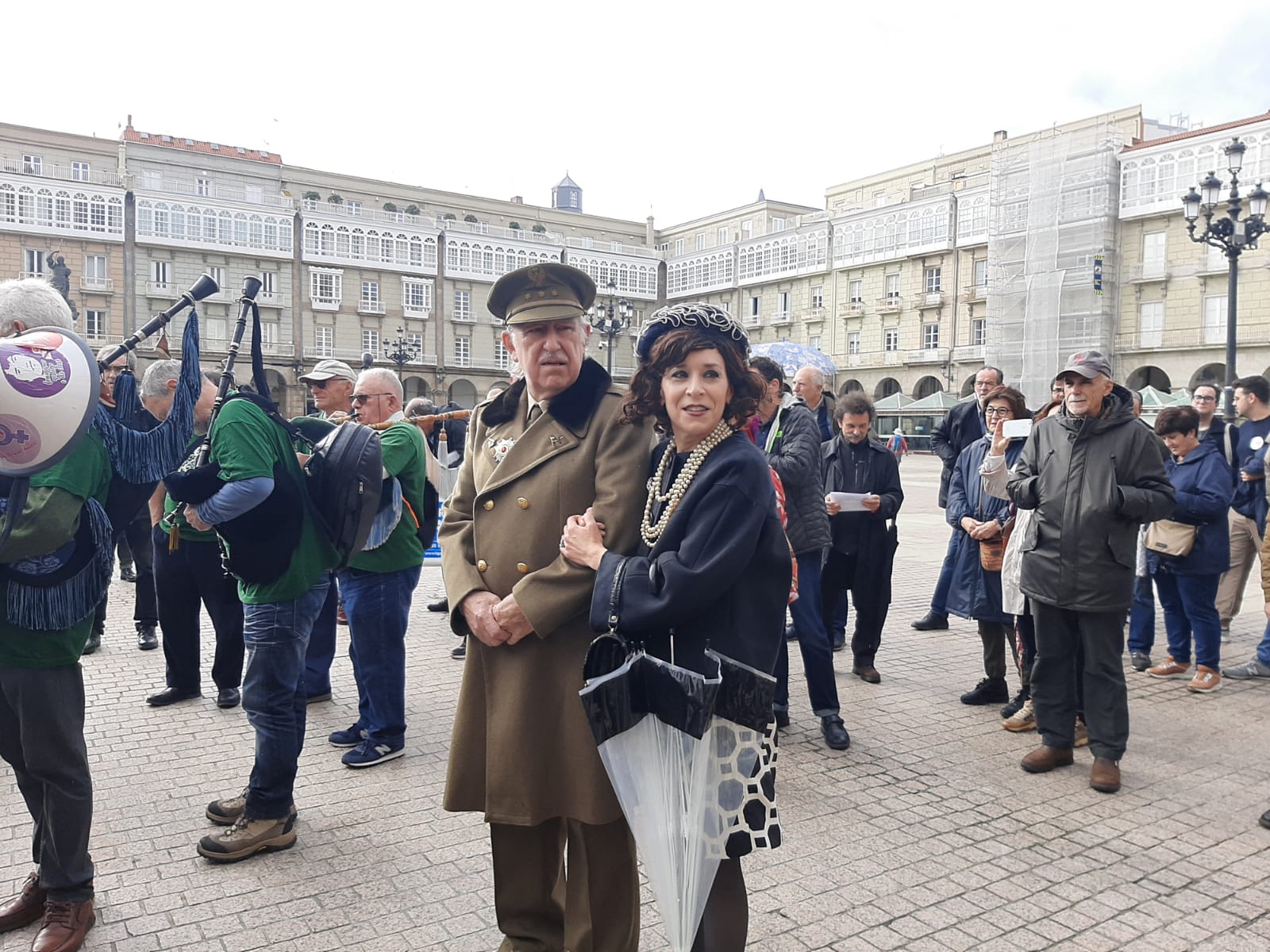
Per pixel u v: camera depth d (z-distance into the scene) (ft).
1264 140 115.34
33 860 10.48
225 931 9.04
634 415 7.36
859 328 172.04
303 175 183.73
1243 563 22.80
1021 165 140.05
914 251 158.20
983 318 150.82
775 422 15.57
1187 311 124.47
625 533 7.36
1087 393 13.38
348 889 9.92
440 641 22.08
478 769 7.85
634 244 230.89
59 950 8.52
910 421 160.66
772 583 6.82
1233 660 20.77
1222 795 12.84
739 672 6.57
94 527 8.77
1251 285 118.01
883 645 22.02
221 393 10.43
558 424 7.88
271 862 10.55
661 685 6.47
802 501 14.94
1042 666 13.79
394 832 11.39
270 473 10.10
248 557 10.21
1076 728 14.80
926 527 49.16
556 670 7.48
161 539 16.39
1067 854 10.92
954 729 15.72
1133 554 13.12
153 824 11.59
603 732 6.49
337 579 17.01
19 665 8.49
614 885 7.61
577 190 287.48
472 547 8.20
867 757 14.29
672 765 6.52
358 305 169.68
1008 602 15.55
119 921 9.22
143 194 148.15
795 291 185.06
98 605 8.96
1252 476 22.18
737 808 6.56
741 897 7.22
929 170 184.65
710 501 6.61
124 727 15.44
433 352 177.37
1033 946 8.86
